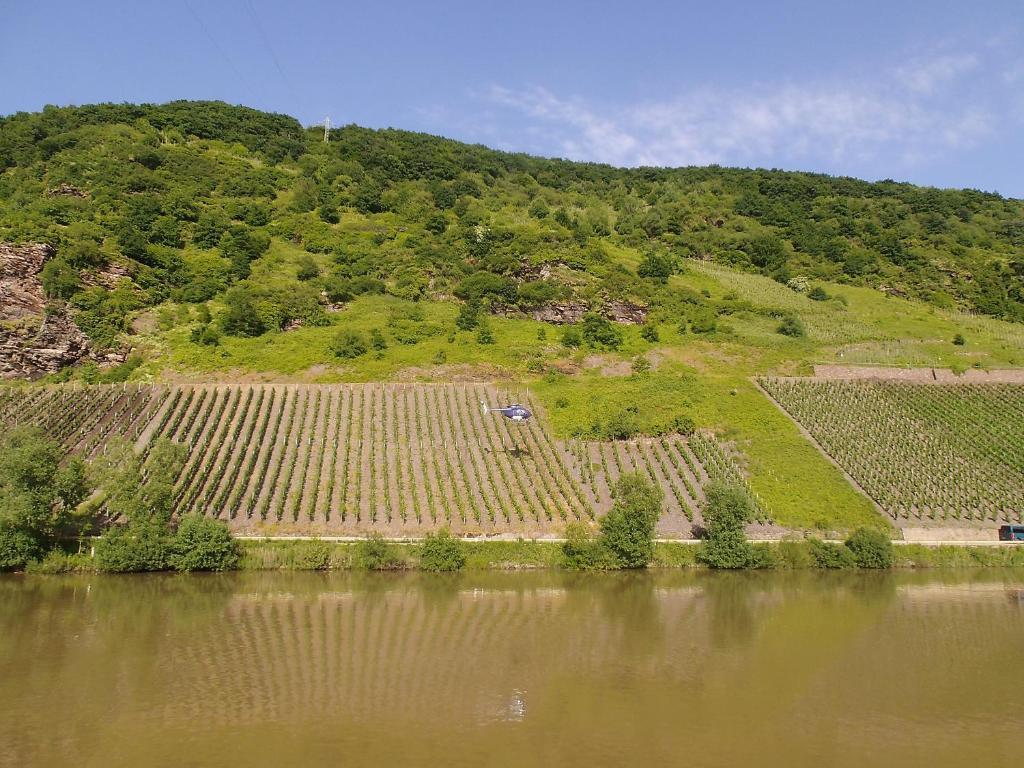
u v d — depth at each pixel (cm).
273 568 5631
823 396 9288
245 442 7331
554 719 3030
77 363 8856
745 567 6131
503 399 8788
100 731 2819
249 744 2736
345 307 11506
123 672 3459
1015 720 3123
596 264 13225
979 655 3962
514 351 10156
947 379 9900
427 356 9700
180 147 16062
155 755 2631
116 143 14700
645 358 10362
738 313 12575
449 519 6391
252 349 9562
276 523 6159
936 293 14800
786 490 7269
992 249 17000
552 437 8025
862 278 15575
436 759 2650
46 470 5400
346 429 7800
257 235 13088
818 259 16562
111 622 4256
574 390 9156
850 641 4184
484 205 17112
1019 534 6712
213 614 4472
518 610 4738
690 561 6144
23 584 5091
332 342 9800
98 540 5497
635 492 6047
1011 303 14250
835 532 6706
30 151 14112
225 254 12381
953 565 6362
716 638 4206
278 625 4262
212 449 7194
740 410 8819
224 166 15688
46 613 4412
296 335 10112
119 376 8594
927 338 11900
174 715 2984
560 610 4756
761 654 3928
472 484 6994
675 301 12425
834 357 10662
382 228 14650
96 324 9319
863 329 12200
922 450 8025
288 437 7531
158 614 4447
